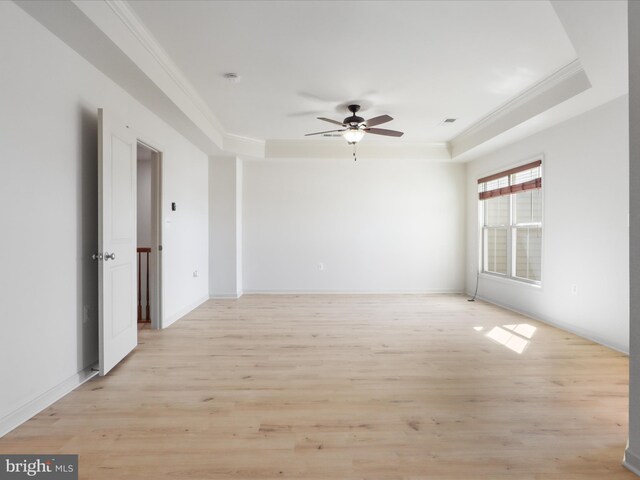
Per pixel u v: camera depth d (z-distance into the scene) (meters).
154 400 2.46
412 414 2.29
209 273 6.34
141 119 3.72
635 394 1.74
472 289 6.60
